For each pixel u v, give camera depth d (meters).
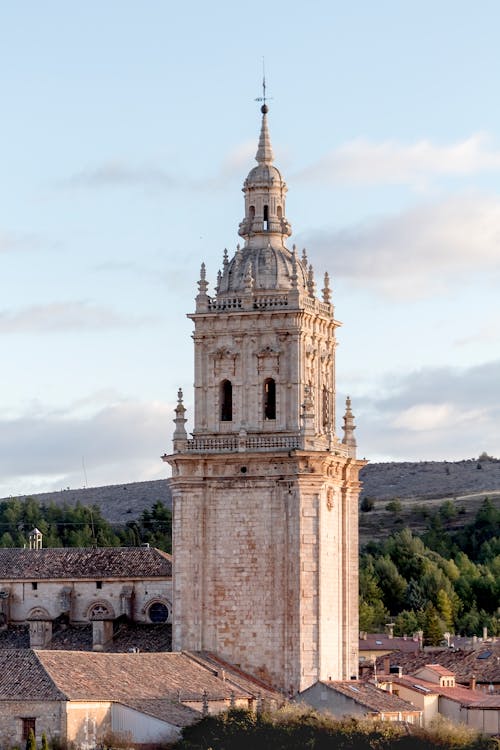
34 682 188.62
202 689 198.25
